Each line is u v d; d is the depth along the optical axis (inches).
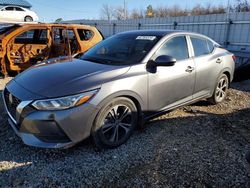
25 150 122.3
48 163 112.7
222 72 189.6
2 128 143.9
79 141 112.5
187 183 101.5
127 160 116.3
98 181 102.0
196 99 170.6
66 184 99.9
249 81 284.8
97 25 710.5
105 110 116.7
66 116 105.9
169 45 150.1
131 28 573.9
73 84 111.9
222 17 375.9
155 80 135.2
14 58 277.3
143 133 142.6
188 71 155.1
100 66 130.5
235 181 103.0
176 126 153.5
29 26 286.0
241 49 351.9
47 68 134.0
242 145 132.6
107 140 121.8
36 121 106.1
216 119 166.6
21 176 103.8
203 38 180.4
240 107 193.8
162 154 121.8
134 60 136.0
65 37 303.9
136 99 128.0
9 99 121.3
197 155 121.7
